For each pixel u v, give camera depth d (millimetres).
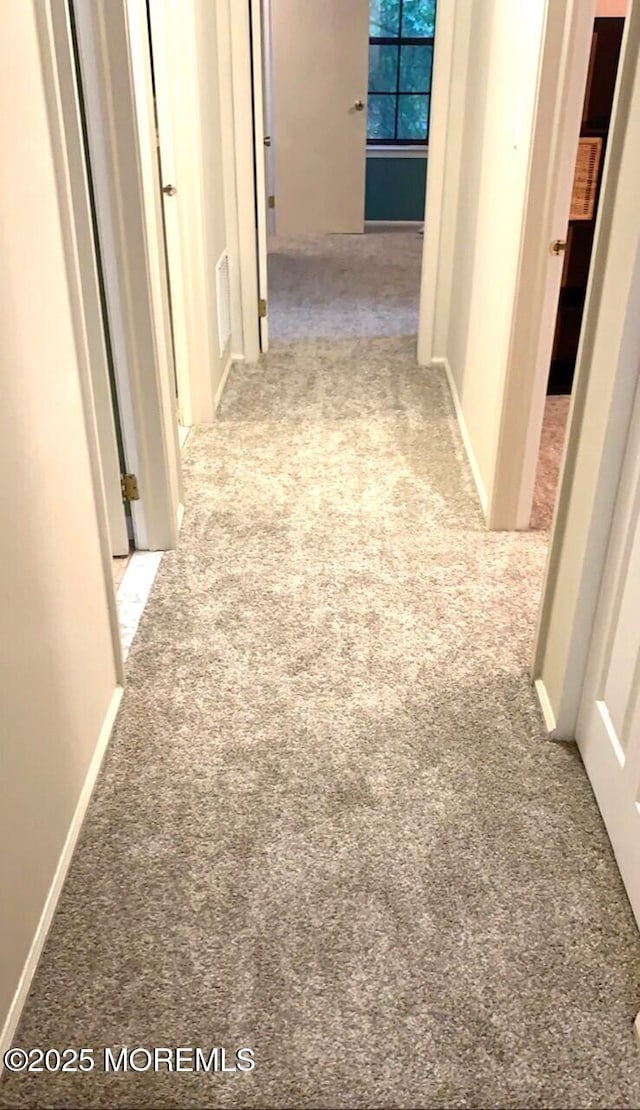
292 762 1828
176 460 2672
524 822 1694
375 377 3924
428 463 3131
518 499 2648
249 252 3820
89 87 2023
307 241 6512
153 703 1989
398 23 6352
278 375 3930
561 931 1479
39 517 1437
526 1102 1230
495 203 2752
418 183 6863
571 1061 1283
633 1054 1293
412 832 1667
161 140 2920
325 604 2342
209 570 2494
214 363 3514
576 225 3484
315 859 1608
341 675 2078
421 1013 1347
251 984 1391
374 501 2869
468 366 3281
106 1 1947
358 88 6168
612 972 1413
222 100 3467
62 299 1559
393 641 2197
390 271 5734
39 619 1439
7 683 1286
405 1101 1231
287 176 6508
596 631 1717
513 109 2469
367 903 1525
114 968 1416
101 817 1698
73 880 1569
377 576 2467
